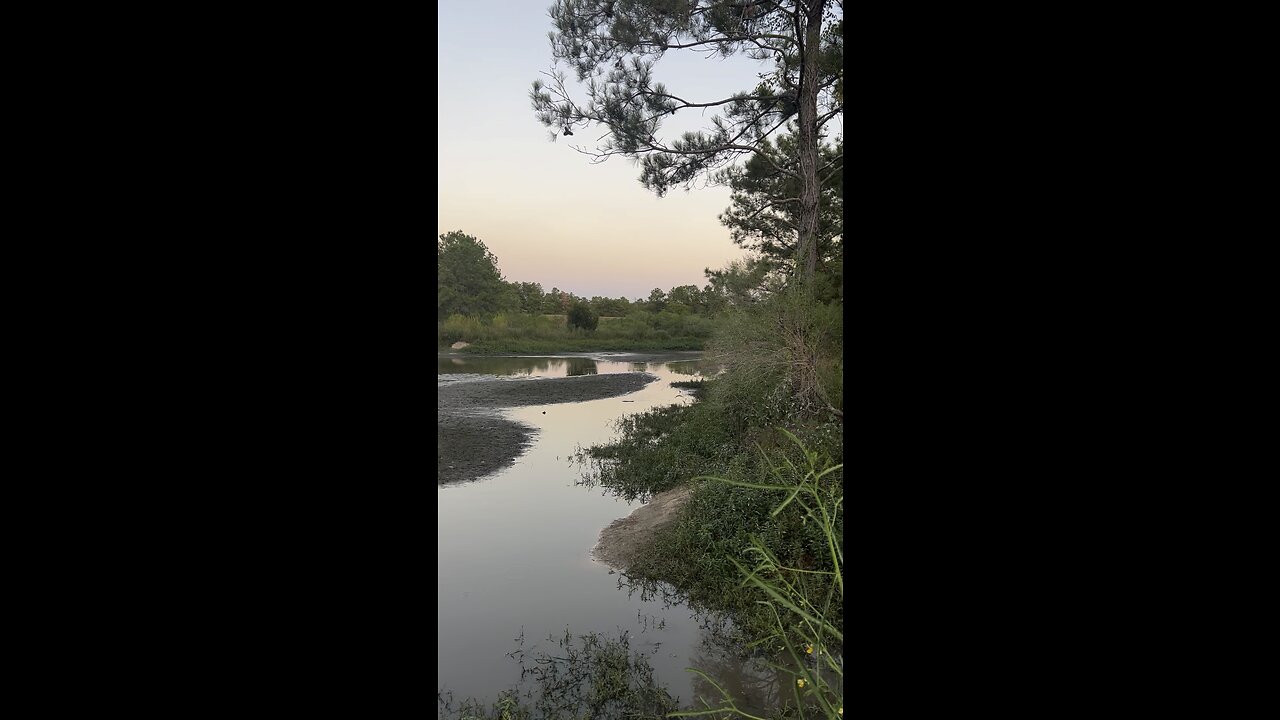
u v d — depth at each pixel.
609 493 8.38
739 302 8.87
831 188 13.26
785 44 10.73
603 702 3.54
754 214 17.30
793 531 4.91
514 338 44.53
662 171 12.73
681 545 5.78
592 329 47.19
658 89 12.02
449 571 5.74
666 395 19.34
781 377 8.15
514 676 3.87
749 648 3.92
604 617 4.73
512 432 12.98
